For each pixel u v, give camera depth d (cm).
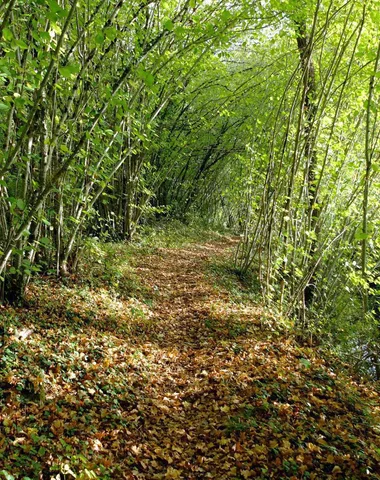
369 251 912
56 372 560
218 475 456
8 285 693
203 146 2298
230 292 1175
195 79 1780
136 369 660
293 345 796
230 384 626
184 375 691
